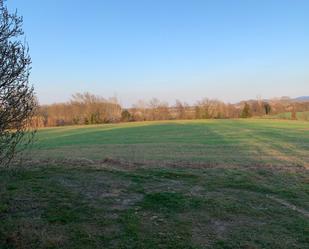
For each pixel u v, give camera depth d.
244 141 28.52
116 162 15.82
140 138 33.84
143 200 9.86
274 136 33.16
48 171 13.27
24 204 9.14
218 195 10.44
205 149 22.83
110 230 7.67
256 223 8.27
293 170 14.09
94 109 79.25
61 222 8.02
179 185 11.61
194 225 8.07
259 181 12.15
